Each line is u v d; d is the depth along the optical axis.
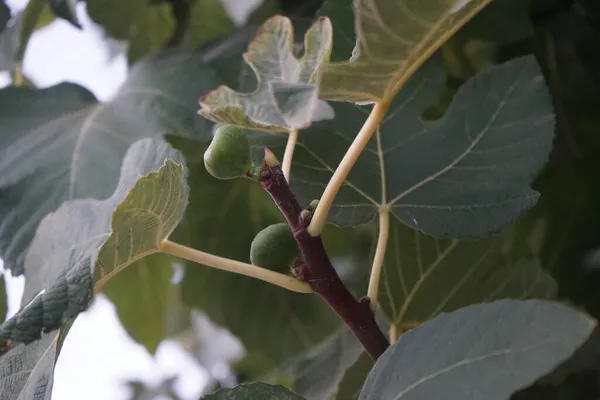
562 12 0.77
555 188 0.78
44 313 0.50
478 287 0.68
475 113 0.63
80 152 0.70
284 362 0.85
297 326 0.88
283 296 0.87
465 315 0.50
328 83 0.52
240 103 0.59
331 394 0.72
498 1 0.71
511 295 0.68
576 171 0.78
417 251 0.67
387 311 0.67
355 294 0.82
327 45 0.58
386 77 0.52
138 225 0.53
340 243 0.86
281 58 0.61
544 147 0.61
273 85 0.53
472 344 0.49
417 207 0.62
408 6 0.50
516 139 0.62
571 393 0.76
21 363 0.55
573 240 0.79
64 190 0.69
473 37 0.71
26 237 0.67
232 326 0.87
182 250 0.55
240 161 0.53
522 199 0.61
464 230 0.61
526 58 0.63
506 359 0.47
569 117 0.78
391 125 0.64
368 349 0.56
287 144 0.60
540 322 0.47
